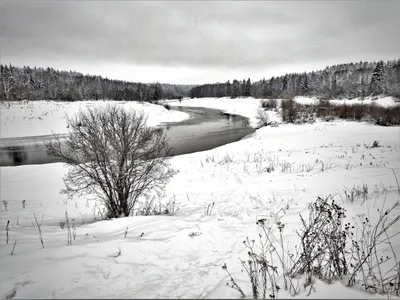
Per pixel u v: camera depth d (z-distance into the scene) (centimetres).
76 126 641
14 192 981
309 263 273
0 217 679
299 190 736
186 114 4869
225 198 738
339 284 221
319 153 1359
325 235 303
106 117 653
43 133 2819
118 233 443
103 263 319
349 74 9000
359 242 355
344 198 599
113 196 696
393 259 299
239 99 8281
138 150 663
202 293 272
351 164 1059
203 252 377
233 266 333
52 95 5872
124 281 289
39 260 312
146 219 528
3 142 2447
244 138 2383
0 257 316
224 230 462
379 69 6388
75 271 296
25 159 1866
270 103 4653
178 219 529
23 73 8000
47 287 263
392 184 691
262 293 242
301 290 229
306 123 2881
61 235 433
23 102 3669
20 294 250
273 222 491
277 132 2423
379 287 243
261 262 276
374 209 473
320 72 11731
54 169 1377
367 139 1722
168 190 909
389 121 2539
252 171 1087
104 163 631
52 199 890
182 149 2083
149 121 3747
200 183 978
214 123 3734
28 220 642
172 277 306
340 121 2891
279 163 1196
